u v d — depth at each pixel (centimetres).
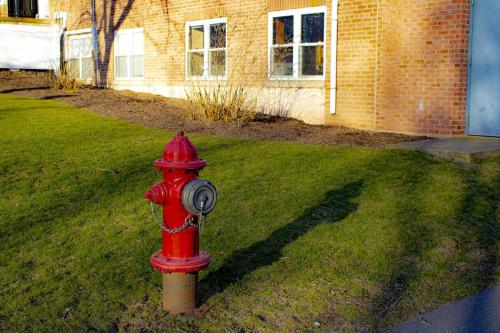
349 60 793
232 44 955
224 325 267
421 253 356
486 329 268
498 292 312
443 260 348
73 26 1327
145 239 361
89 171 490
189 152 266
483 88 691
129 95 1048
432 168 532
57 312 274
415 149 597
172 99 1028
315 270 326
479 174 526
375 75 765
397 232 381
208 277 315
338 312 282
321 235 371
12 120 698
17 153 534
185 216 269
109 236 365
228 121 780
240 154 557
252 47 924
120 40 1198
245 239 363
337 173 498
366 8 767
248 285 307
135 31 1158
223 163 523
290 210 412
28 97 930
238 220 392
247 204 421
